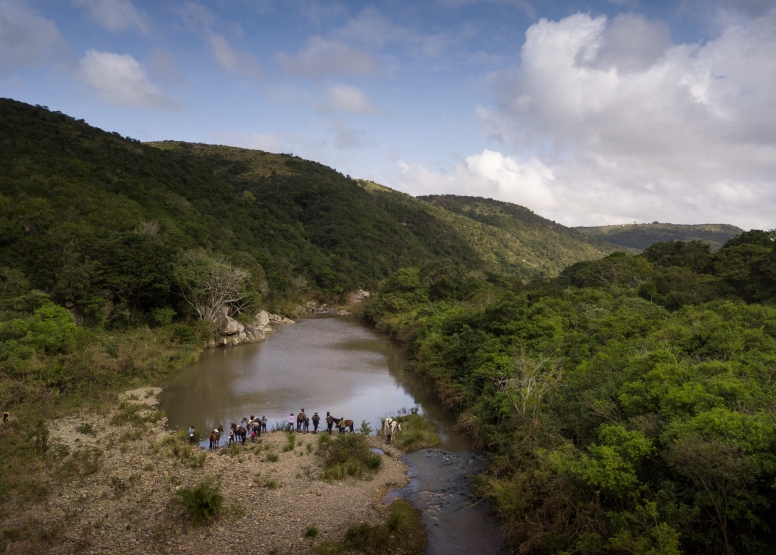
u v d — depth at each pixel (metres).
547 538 15.22
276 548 16.33
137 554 15.52
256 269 80.44
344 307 106.19
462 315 42.94
